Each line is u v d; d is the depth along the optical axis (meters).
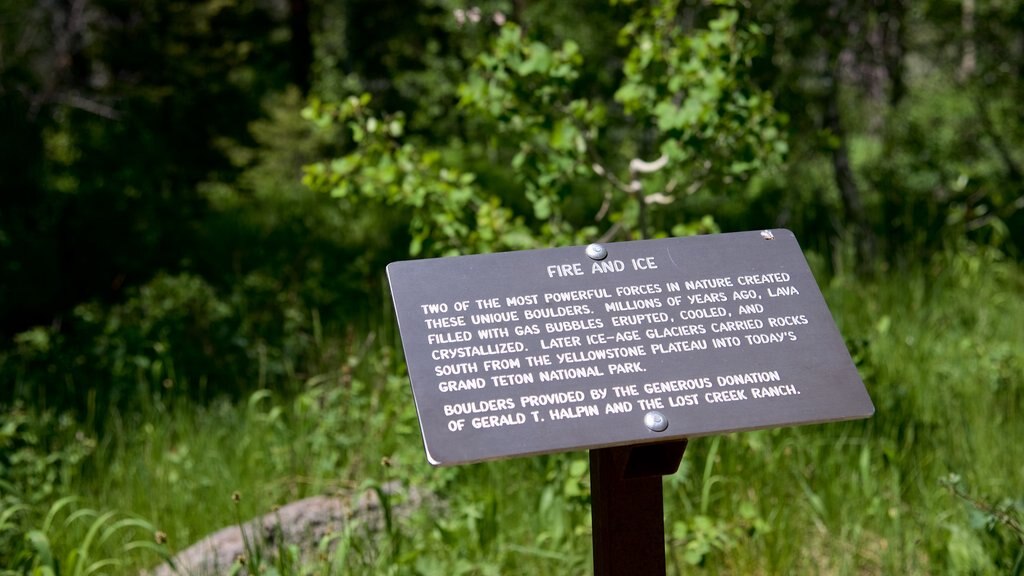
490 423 2.69
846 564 4.27
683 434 2.74
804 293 3.07
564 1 10.51
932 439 5.07
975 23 9.29
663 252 3.10
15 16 9.81
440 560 4.28
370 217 12.07
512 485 4.79
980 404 5.44
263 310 7.62
